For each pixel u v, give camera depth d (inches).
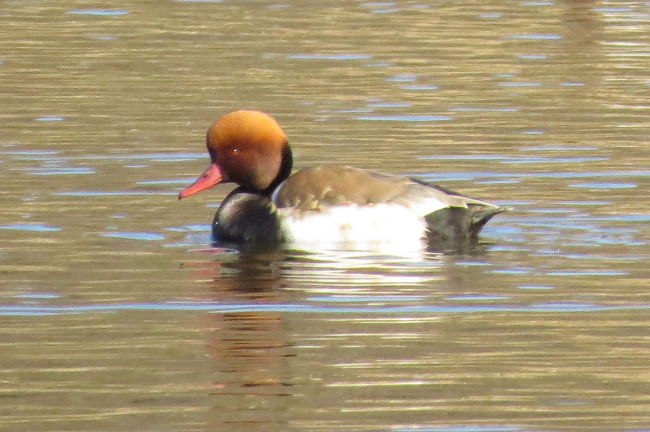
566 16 1013.8
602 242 496.1
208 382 362.9
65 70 831.1
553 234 506.9
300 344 391.9
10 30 956.6
